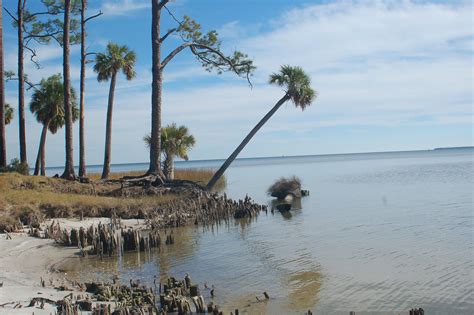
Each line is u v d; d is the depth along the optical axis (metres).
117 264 16.72
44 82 41.09
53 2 36.75
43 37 38.03
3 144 32.56
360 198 37.88
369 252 17.47
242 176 87.25
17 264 16.28
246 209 29.05
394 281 13.50
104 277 14.84
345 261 16.19
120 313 9.83
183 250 19.12
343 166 125.56
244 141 38.22
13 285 13.02
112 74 40.34
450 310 11.01
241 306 11.70
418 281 13.41
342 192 44.12
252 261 16.77
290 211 31.34
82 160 34.66
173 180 34.06
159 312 10.84
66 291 12.59
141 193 30.88
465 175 61.22
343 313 11.00
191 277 14.75
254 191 49.66
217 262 16.78
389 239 19.86
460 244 18.20
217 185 54.44
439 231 21.23
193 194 31.70
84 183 31.62
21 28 35.25
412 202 33.25
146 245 19.02
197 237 22.20
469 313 10.78
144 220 26.00
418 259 16.00
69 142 32.19
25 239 19.64
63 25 35.84
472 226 22.17
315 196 41.16
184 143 41.22
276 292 12.84
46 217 24.17
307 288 13.10
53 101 40.44
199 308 11.14
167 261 17.12
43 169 41.59
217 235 22.70
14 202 24.20
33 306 10.51
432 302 11.60
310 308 11.42
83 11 34.97
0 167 32.03
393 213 28.08
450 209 28.58
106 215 26.20
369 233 21.56
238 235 22.56
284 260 16.75
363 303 11.68
